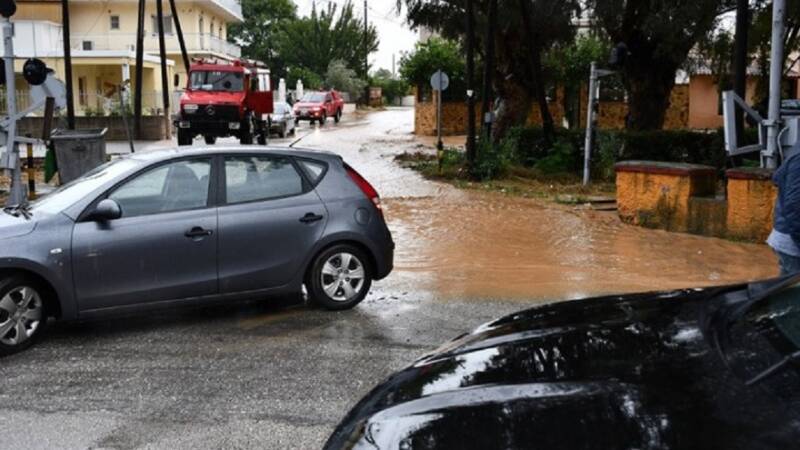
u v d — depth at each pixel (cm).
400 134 3738
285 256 740
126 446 476
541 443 250
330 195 766
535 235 1247
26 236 641
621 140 1928
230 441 482
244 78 2759
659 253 1111
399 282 926
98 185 687
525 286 905
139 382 582
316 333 706
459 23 2269
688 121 3841
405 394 311
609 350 306
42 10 4897
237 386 573
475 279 944
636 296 390
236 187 731
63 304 654
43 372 604
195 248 700
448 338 695
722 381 264
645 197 1327
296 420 513
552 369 298
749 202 1188
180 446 476
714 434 234
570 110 3569
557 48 2408
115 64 4300
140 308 684
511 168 1950
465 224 1339
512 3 2119
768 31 1719
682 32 1739
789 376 261
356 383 580
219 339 688
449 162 2155
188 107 2672
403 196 1673
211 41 5272
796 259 564
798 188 552
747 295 351
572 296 856
